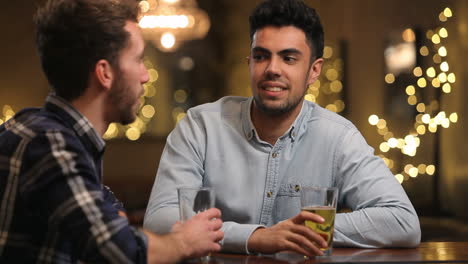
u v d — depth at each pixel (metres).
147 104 8.59
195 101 8.73
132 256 1.43
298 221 1.71
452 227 5.90
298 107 2.13
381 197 2.03
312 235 1.69
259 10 2.03
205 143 2.17
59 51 1.53
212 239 1.58
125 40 1.55
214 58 8.73
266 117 2.12
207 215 1.61
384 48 7.57
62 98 1.56
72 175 1.43
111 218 1.43
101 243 1.40
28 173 1.43
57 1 1.54
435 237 5.35
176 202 2.02
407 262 1.63
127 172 8.53
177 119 8.68
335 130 2.19
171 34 6.11
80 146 1.48
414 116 7.29
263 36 2.02
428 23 7.16
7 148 1.47
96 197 1.43
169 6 5.83
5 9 8.38
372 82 7.62
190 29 6.16
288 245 1.70
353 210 2.13
